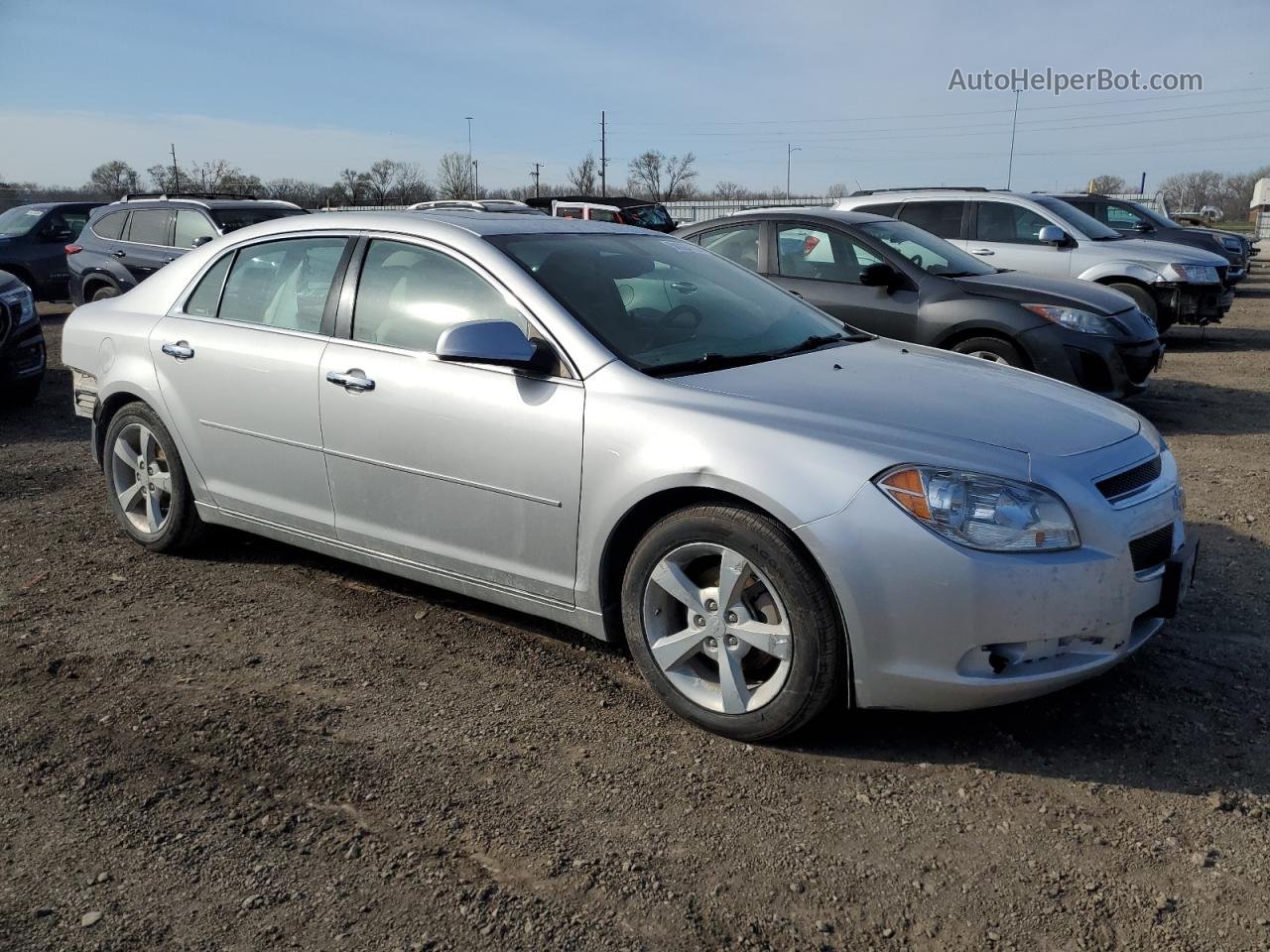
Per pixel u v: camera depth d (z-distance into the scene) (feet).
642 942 7.57
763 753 10.14
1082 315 22.63
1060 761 9.93
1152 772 9.71
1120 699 11.06
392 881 8.25
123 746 10.27
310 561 15.57
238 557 15.71
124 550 16.06
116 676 11.77
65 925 7.77
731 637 10.17
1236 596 13.82
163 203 39.32
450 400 11.73
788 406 10.28
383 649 12.53
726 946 7.54
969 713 10.85
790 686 9.77
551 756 10.09
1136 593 9.69
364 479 12.72
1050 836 8.77
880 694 9.59
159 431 15.15
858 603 9.32
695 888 8.17
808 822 9.01
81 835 8.86
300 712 10.93
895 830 8.89
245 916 7.85
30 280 51.72
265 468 13.84
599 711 10.99
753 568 9.85
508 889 8.14
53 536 16.71
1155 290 35.78
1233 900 7.92
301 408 13.15
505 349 10.84
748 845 8.70
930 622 9.20
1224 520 17.12
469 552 12.00
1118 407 11.81
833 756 10.08
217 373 14.10
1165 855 8.48
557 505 11.05
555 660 12.20
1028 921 7.77
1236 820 8.93
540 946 7.52
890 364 12.24
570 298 11.68
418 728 10.62
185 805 9.27
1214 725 10.51
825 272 25.11
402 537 12.59
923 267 24.17
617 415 10.59
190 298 15.08
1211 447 22.48
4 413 26.84
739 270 14.84
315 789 9.51
